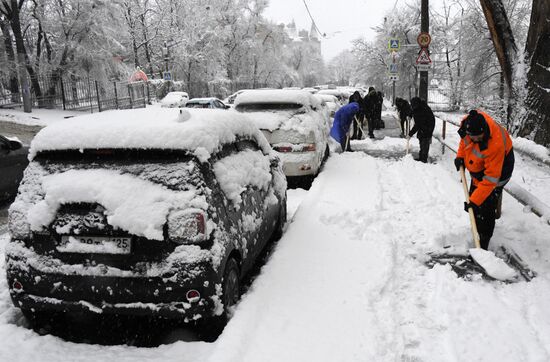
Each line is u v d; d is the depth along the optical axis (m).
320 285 4.41
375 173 9.73
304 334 3.59
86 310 3.44
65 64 31.56
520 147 9.09
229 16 49.97
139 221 3.30
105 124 3.68
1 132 19.14
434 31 38.53
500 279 4.56
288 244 5.44
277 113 8.66
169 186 3.41
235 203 3.96
